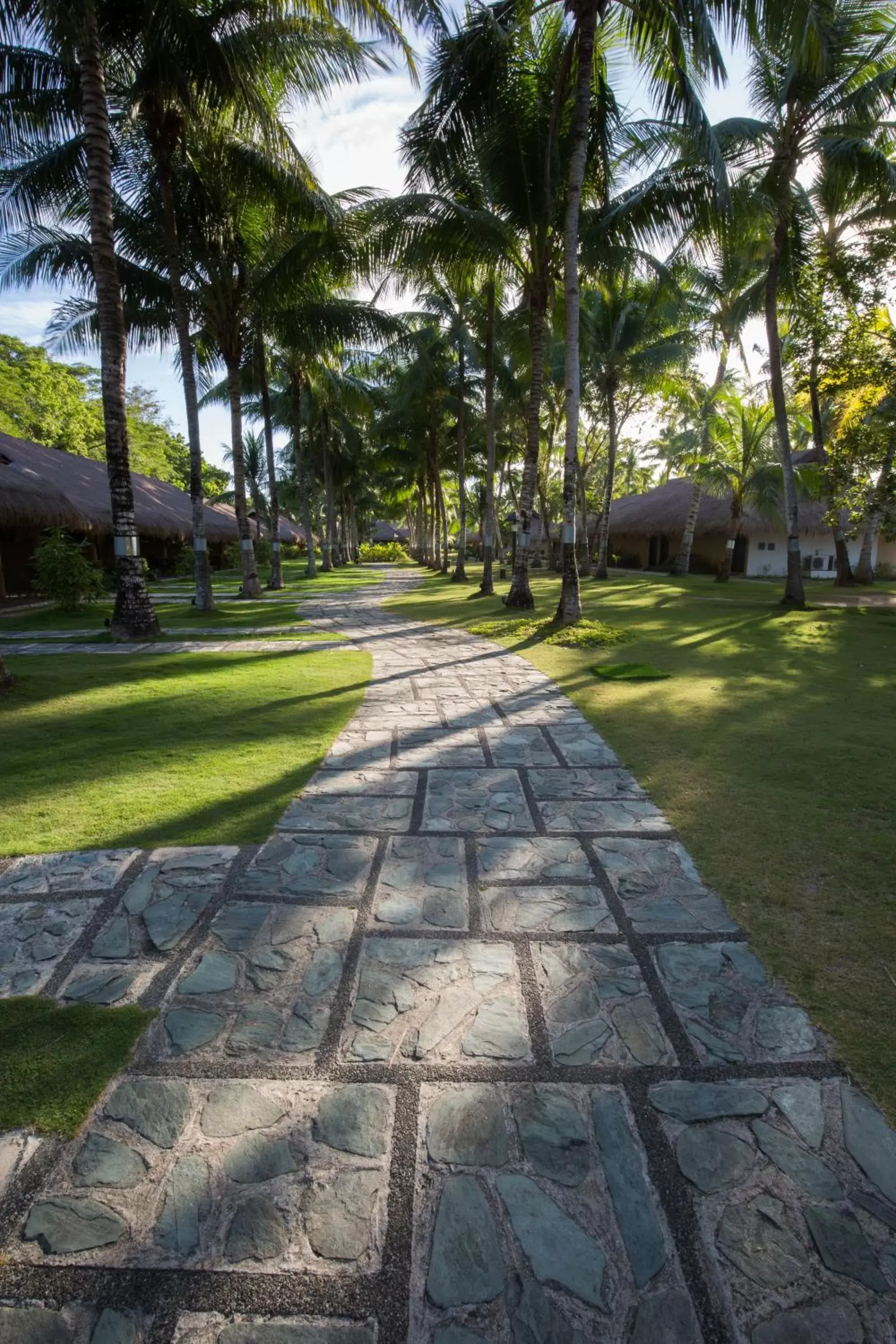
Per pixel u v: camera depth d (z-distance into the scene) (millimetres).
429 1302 1403
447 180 11133
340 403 23031
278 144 10594
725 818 3697
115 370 9203
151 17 8570
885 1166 1690
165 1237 1530
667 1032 2139
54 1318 1375
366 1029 2154
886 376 10633
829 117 11352
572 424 10062
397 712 5922
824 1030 2143
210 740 5102
